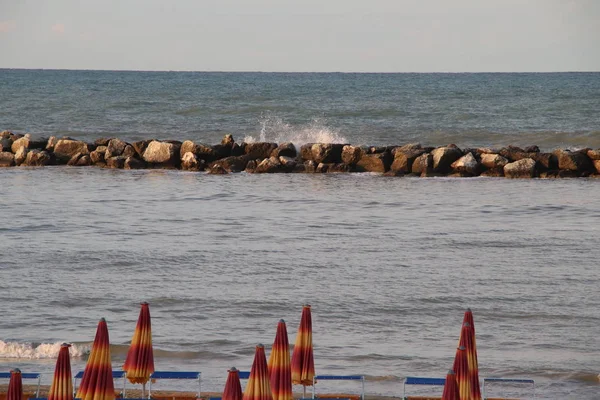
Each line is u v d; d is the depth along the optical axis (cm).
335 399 7644
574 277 11919
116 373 7750
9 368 8512
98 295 11000
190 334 9612
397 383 8344
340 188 19562
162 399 7762
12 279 11656
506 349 9269
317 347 9250
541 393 8138
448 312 10469
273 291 11244
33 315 10181
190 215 16225
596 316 10319
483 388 7919
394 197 18375
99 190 19075
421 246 13738
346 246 13712
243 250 13400
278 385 6197
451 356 9031
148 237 14288
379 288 11394
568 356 9069
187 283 11569
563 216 16225
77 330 9681
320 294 11112
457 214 16412
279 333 6247
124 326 9844
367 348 9238
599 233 14712
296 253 13238
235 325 9962
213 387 8144
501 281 11725
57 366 5841
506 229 15050
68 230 14750
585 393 8144
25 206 16975
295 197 18312
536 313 10425
